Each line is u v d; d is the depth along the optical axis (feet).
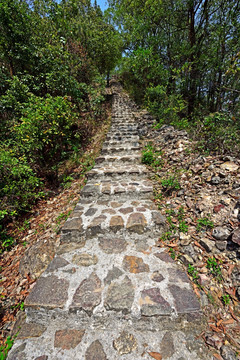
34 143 12.02
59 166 14.82
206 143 10.64
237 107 12.60
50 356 3.99
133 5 26.71
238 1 16.89
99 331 4.50
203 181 8.65
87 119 21.62
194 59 19.83
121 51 35.70
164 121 19.71
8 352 4.17
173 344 4.09
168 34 24.16
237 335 4.08
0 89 17.04
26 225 9.34
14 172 9.59
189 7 18.97
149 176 11.64
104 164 13.82
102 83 24.30
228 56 16.90
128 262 6.02
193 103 21.81
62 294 4.98
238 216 6.32
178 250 6.33
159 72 22.61
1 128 14.43
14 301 5.69
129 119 23.41
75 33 23.04
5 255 7.95
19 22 16.35
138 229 7.28
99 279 5.42
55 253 6.66
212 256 5.74
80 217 8.04
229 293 4.83
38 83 18.54
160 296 4.83
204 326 4.37
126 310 4.55
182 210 7.75
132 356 3.89
